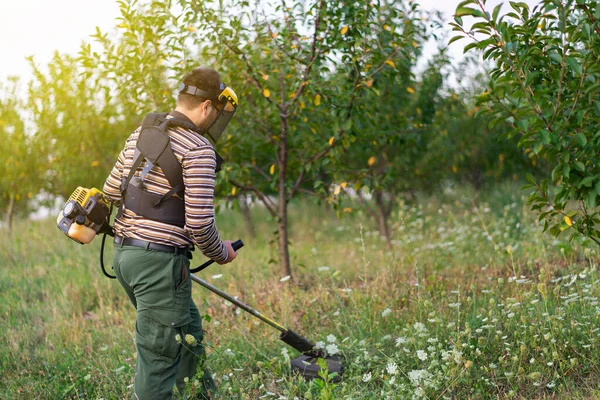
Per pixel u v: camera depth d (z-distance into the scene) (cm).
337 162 534
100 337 433
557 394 289
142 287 257
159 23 483
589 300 353
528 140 299
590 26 285
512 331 346
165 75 525
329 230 980
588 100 297
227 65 506
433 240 683
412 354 333
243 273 580
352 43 475
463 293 433
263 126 539
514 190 977
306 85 486
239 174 530
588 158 310
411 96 738
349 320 407
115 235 267
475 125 862
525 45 304
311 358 338
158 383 259
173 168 253
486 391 296
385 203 915
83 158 792
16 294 555
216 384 326
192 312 288
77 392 329
